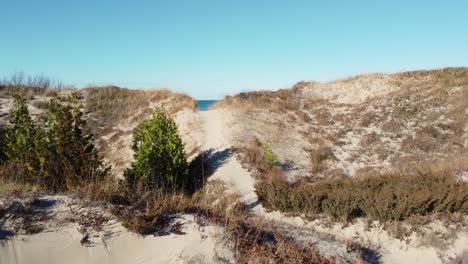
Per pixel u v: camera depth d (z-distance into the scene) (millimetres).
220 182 13609
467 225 9070
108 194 7523
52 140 9875
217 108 24469
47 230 6281
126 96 27250
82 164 9422
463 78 27578
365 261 7820
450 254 8258
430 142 19891
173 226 6914
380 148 20141
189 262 6094
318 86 33000
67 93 27359
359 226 9500
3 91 26609
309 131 22828
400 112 24391
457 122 21609
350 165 18500
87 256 6117
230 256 6336
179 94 26203
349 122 24438
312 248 7156
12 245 5891
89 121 23203
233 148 16922
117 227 6672
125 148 20047
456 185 11023
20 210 6477
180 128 20672
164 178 12555
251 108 24391
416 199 9398
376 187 11547
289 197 10812
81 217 6691
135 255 6340
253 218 9586
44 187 8055
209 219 7230
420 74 30922
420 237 8742
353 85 31250
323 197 10547
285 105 27312
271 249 6656
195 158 16484
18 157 10438
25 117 11242
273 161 15695
